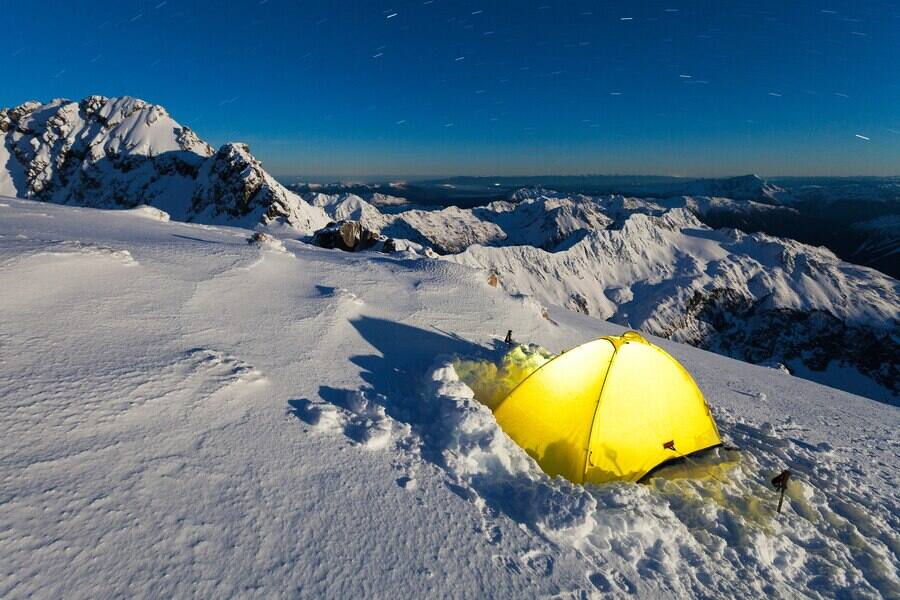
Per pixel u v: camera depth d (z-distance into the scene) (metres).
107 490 3.84
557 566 4.29
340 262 14.88
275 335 8.04
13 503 3.47
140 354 6.07
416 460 5.45
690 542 5.11
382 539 4.14
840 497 6.65
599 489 5.73
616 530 4.95
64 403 4.68
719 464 6.94
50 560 3.16
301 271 12.50
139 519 3.67
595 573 4.33
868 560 5.38
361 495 4.63
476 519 4.70
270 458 4.82
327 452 5.18
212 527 3.80
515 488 5.35
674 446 6.87
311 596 3.45
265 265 11.79
